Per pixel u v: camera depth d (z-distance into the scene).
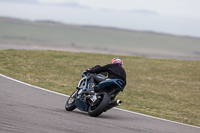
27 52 73.19
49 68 58.62
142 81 57.75
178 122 30.95
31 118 20.48
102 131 19.67
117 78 26.14
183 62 84.69
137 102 42.16
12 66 54.56
